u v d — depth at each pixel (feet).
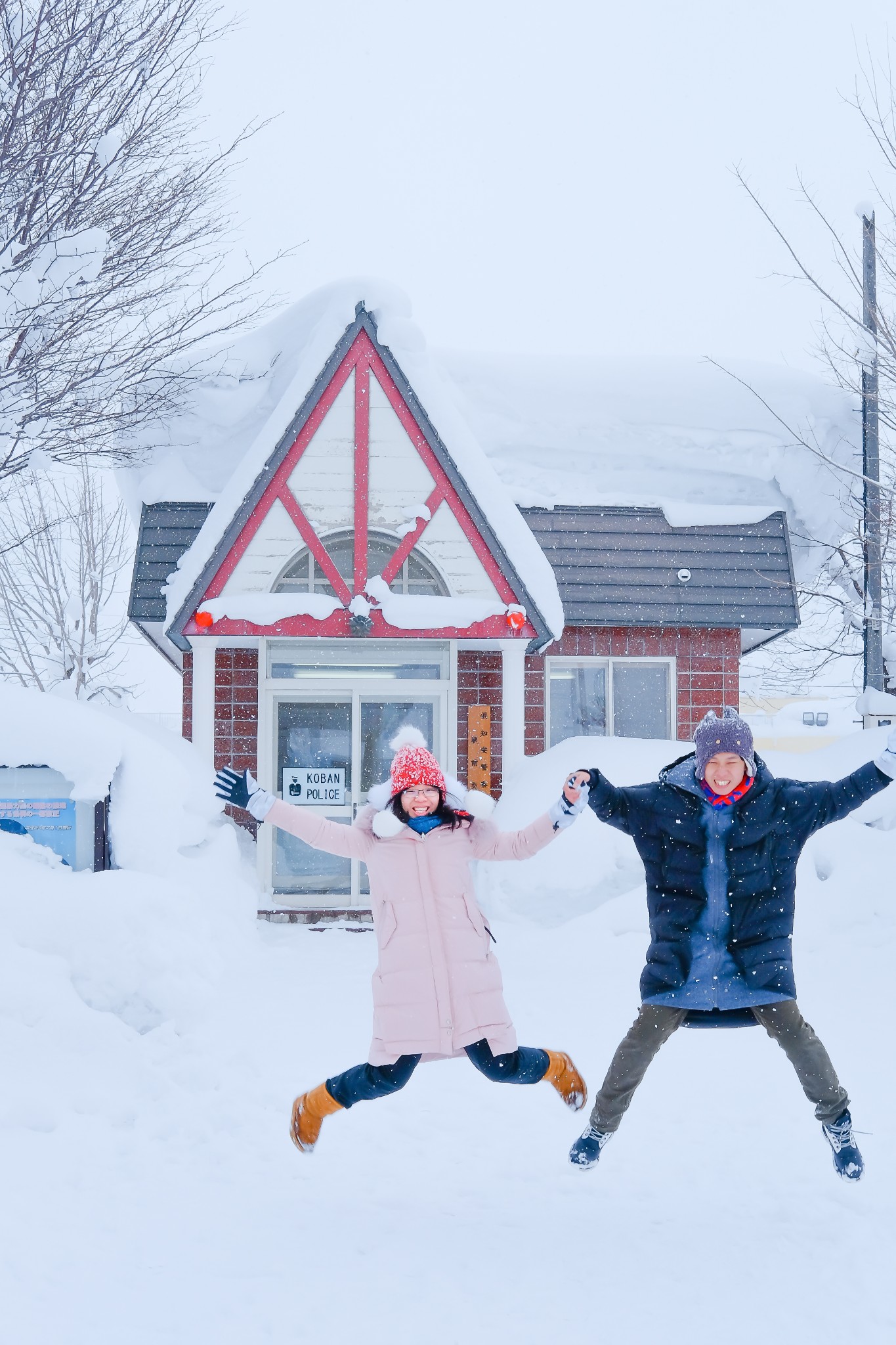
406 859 13.43
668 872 13.33
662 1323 10.34
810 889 31.01
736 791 13.21
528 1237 12.35
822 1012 23.03
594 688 44.91
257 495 38.11
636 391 44.98
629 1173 14.43
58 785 27.78
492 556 38.70
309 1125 13.42
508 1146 15.62
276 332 43.55
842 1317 10.43
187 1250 12.09
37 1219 12.89
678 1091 17.99
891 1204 13.00
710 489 45.16
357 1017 23.30
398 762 13.74
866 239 39.99
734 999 12.94
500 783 43.11
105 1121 16.52
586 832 33.63
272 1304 10.77
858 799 13.09
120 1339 10.08
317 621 37.73
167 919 22.03
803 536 46.47
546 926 32.42
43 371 35.42
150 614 40.78
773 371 45.83
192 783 35.27
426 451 38.68
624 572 42.60
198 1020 20.47
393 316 38.68
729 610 42.83
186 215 37.68
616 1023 22.76
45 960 19.95
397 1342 10.00
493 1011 13.17
